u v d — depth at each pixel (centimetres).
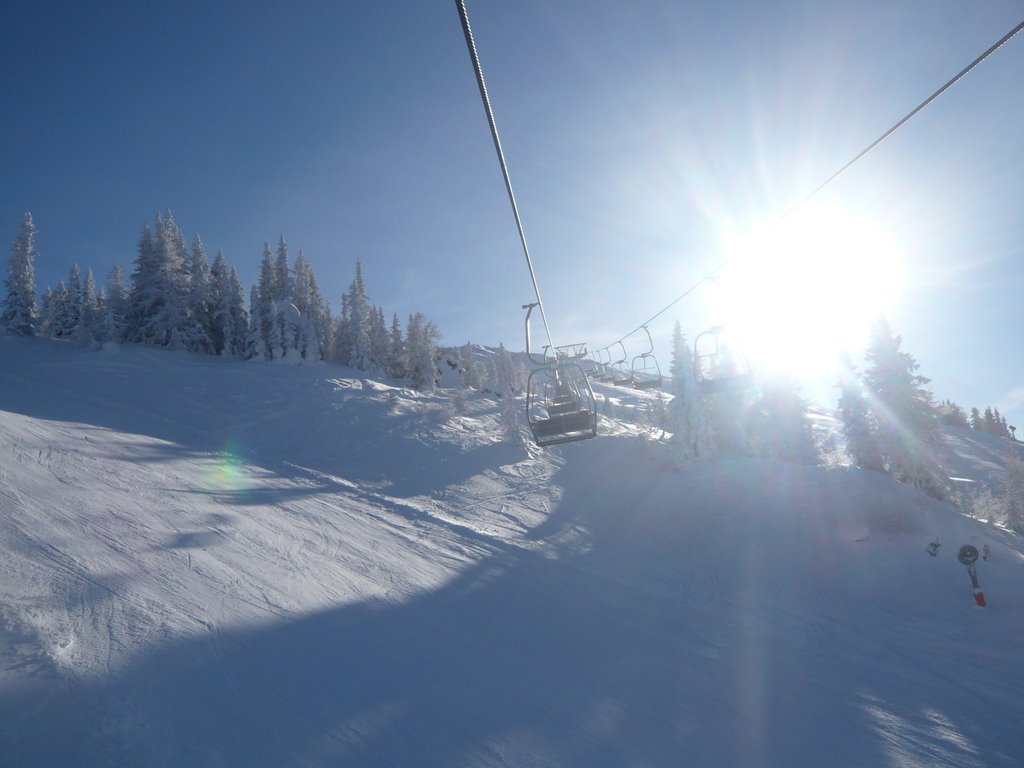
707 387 1645
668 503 2680
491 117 649
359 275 7425
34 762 616
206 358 5962
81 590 1059
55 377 4134
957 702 1048
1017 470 2886
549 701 948
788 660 1241
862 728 938
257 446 3381
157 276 6069
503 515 2644
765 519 2273
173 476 2230
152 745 677
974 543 1964
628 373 2138
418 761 734
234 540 1564
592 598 1598
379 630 1141
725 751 841
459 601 1405
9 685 729
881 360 2872
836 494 2362
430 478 3247
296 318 6297
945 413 2855
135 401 3875
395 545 1836
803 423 3553
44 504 1526
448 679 979
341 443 3678
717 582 1873
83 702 727
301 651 989
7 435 2258
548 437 1627
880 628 1480
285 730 759
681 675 1116
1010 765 844
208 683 834
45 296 6669
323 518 2027
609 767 769
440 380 7844
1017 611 1545
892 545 1986
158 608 1044
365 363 6994
